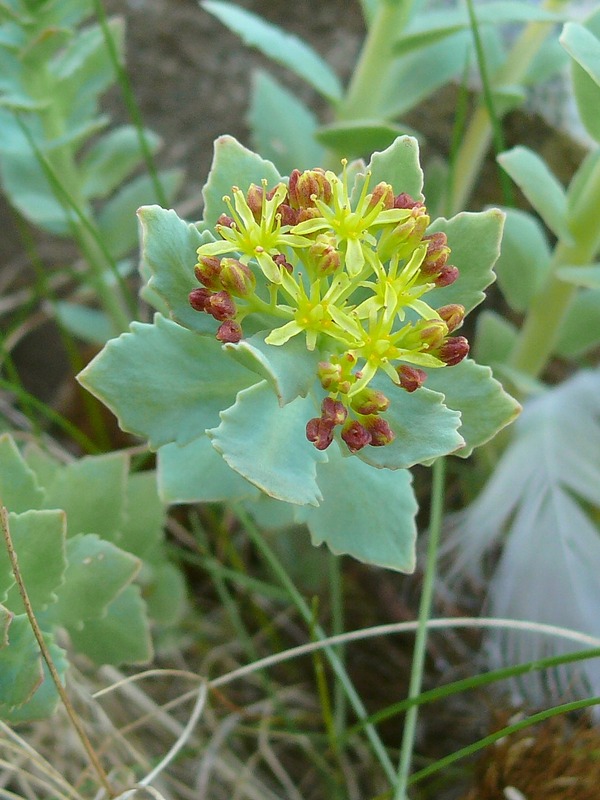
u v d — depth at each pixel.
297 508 0.13
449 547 0.18
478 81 0.21
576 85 0.14
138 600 0.14
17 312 0.26
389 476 0.13
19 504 0.13
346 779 0.17
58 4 0.18
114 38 0.19
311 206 0.11
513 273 0.18
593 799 0.15
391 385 0.12
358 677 0.19
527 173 0.16
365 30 0.24
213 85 0.25
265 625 0.19
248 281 0.11
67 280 0.26
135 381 0.12
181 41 0.24
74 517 0.14
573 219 0.17
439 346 0.11
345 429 0.11
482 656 0.18
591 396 0.19
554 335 0.19
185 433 0.12
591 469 0.18
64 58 0.19
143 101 0.25
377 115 0.20
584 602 0.17
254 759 0.17
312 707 0.19
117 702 0.17
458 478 0.22
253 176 0.13
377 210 0.11
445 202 0.19
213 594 0.20
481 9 0.18
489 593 0.18
